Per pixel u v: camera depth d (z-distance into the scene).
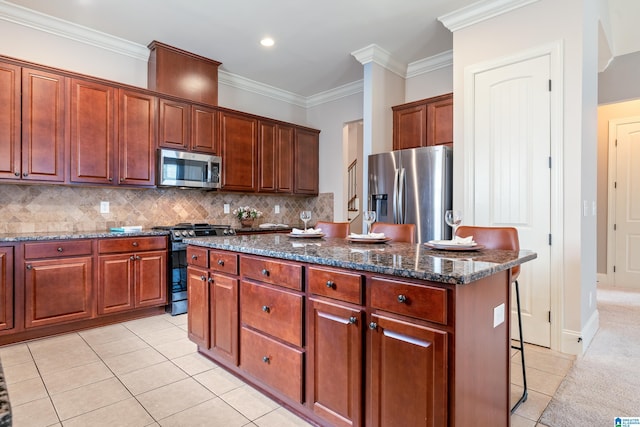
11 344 2.74
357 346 1.49
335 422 1.59
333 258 1.59
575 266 2.62
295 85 5.10
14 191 3.15
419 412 1.29
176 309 3.53
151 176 3.63
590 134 2.84
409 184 3.58
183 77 3.98
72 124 3.15
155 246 3.45
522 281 2.85
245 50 3.99
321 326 1.65
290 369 1.80
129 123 3.48
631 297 4.25
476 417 1.37
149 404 1.94
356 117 5.06
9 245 2.70
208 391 2.08
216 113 4.21
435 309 1.24
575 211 2.62
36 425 1.75
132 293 3.29
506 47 2.95
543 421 1.80
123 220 3.79
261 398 2.01
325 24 3.44
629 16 3.60
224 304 2.24
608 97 4.20
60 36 3.42
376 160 3.85
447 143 3.75
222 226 4.12
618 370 2.36
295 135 5.12
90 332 3.03
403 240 2.54
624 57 4.09
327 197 5.38
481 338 1.40
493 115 3.01
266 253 1.90
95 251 3.10
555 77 2.70
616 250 4.91
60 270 2.92
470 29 3.17
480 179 3.08
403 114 4.12
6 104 2.83
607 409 1.91
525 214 2.84
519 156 2.87
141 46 3.86
